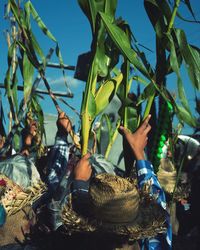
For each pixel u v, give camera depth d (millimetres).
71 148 2932
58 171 2775
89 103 2650
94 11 2713
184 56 2582
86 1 2713
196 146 3557
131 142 2244
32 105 3516
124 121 2756
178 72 2486
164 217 1960
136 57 2539
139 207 1965
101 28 2695
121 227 1899
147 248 2119
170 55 2527
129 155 2613
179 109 2412
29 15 3070
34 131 3625
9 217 2617
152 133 2670
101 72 2732
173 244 3729
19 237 2609
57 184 2607
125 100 2748
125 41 2574
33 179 2926
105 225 1907
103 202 1882
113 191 1879
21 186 2887
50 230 2436
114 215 1883
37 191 2648
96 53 2707
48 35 3094
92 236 1988
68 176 2496
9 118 3816
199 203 3662
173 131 2609
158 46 2689
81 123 2645
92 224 1923
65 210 1966
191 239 3732
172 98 2418
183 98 2422
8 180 2678
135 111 2773
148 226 1922
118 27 2602
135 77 2992
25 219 2617
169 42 2678
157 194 2098
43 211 2492
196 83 2551
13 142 3725
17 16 3051
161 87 2562
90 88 2684
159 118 2617
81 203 1995
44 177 3062
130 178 2252
